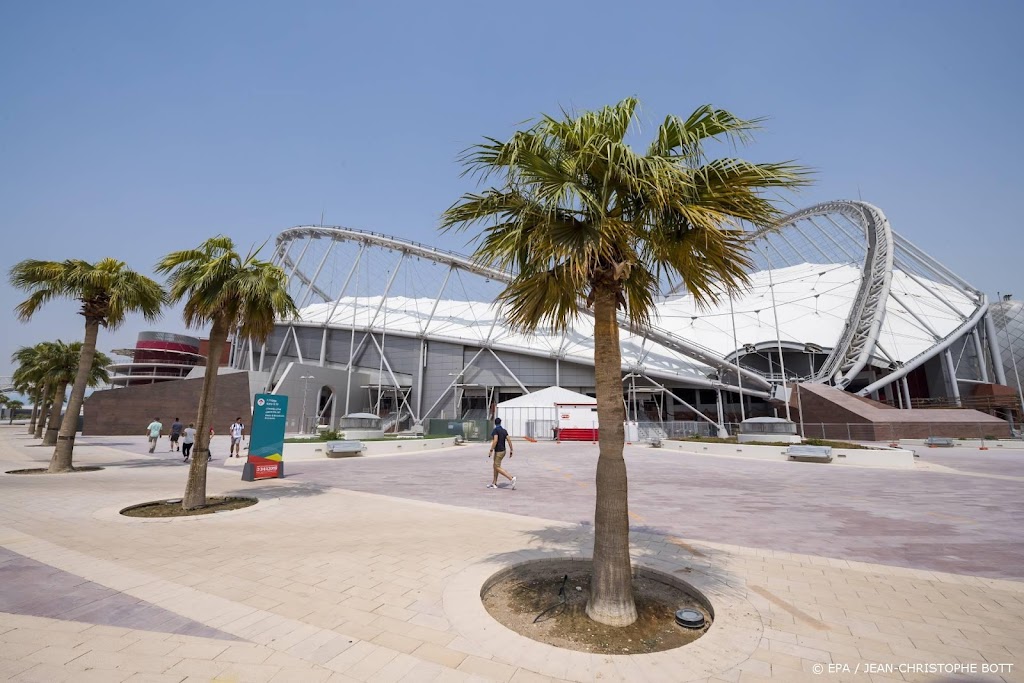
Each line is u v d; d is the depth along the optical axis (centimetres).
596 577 562
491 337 6625
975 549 866
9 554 770
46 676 398
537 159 564
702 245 591
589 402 5141
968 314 6412
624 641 502
